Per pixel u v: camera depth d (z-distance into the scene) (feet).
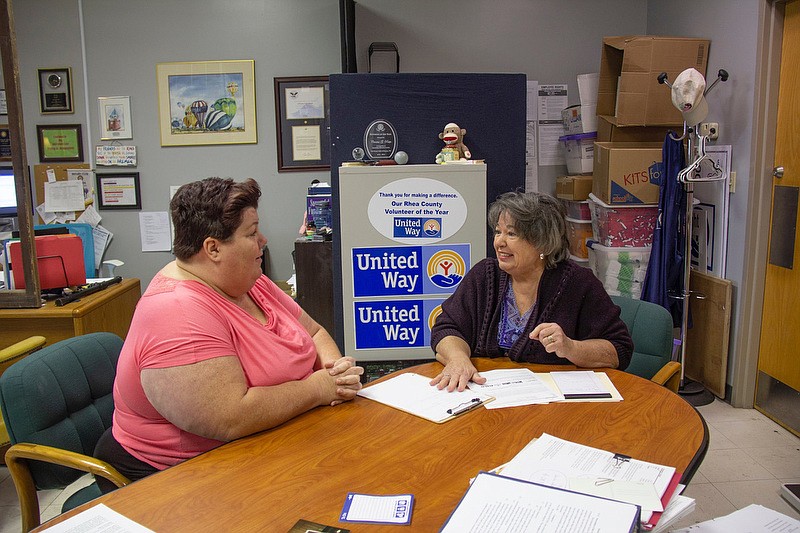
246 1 13.84
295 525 3.51
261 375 4.97
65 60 14.01
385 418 4.99
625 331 6.46
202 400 4.47
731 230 11.41
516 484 3.73
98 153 14.20
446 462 4.25
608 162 11.89
